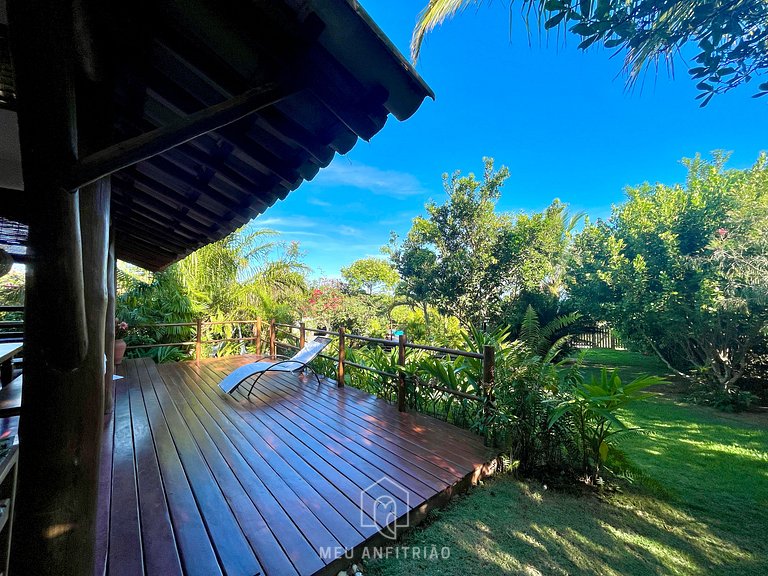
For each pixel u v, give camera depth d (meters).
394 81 1.07
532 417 2.58
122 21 0.94
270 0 0.88
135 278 6.69
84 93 1.06
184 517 1.77
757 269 4.45
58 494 0.82
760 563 1.70
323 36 0.96
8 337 3.24
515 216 9.13
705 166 5.90
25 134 0.70
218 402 3.74
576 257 7.97
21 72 0.67
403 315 10.66
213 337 7.01
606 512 2.11
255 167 1.78
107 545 1.56
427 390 3.55
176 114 1.38
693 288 5.20
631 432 2.62
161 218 3.07
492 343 3.48
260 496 1.98
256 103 0.98
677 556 1.74
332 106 1.13
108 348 3.30
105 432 2.89
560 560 1.68
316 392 4.23
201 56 1.06
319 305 9.17
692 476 2.67
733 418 4.30
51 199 0.73
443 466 2.39
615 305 6.20
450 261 8.75
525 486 2.37
